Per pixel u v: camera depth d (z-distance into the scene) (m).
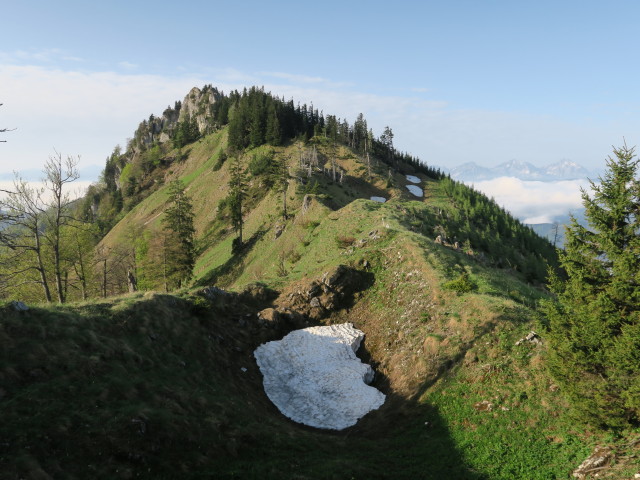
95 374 19.50
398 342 32.50
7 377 16.84
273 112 155.25
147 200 165.25
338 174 129.00
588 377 18.39
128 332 24.84
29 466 13.16
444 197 126.56
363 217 62.62
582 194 19.70
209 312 32.00
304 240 65.69
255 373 29.67
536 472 17.38
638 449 15.88
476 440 20.53
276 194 103.94
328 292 39.72
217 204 128.62
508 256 83.25
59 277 38.34
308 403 26.97
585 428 18.69
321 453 20.52
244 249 88.94
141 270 73.75
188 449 17.53
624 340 16.61
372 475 18.42
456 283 34.41
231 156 152.12
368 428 24.27
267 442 20.30
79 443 15.16
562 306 21.56
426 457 20.23
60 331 21.02
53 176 36.53
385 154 172.25
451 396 24.28
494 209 117.38
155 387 20.86
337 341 33.94
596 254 19.19
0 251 37.03
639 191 17.80
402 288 38.53
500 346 26.17
